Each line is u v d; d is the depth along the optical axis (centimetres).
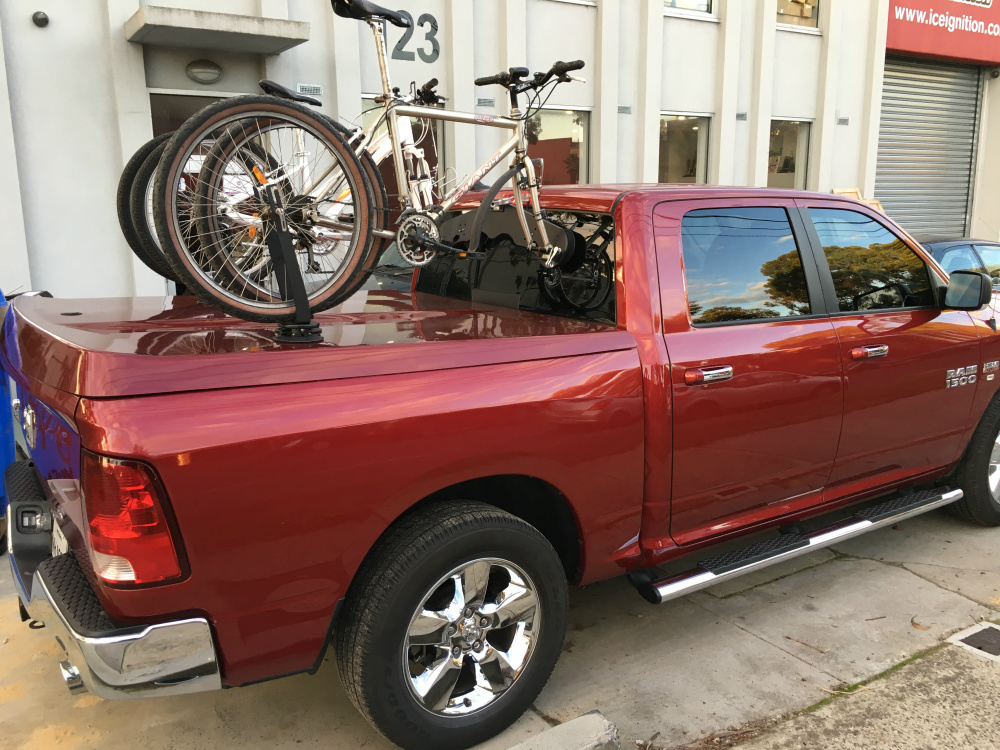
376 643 216
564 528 264
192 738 254
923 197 1474
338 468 204
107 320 245
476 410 225
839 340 319
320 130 238
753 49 1140
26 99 672
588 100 1007
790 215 323
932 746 252
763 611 341
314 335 223
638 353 263
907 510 361
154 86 723
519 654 250
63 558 209
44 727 257
